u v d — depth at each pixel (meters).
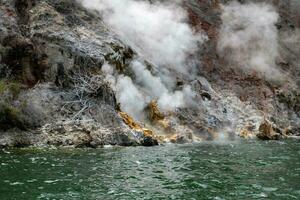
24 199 9.85
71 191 10.55
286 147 19.33
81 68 19.66
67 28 20.94
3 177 11.67
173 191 10.84
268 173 13.12
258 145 19.94
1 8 19.94
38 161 13.77
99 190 10.72
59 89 18.78
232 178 12.35
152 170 13.12
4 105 16.78
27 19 20.66
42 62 19.27
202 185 11.48
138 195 10.40
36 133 17.06
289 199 10.37
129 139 17.97
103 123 18.08
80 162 13.84
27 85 18.58
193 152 16.77
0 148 16.11
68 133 17.25
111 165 13.58
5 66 18.47
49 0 21.86
